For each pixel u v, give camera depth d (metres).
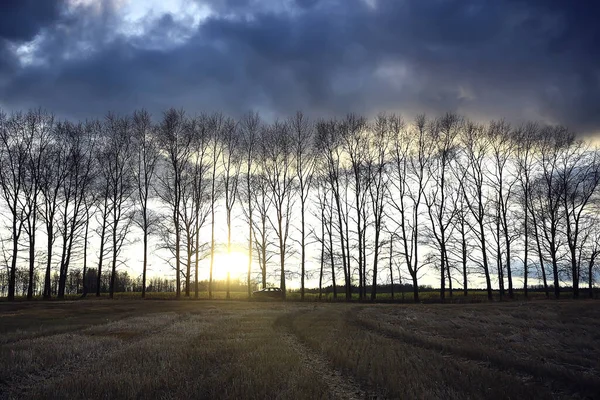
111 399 8.94
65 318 26.77
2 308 34.16
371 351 14.45
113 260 49.97
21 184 46.44
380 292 69.94
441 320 27.03
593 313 28.53
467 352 14.83
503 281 53.06
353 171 54.66
